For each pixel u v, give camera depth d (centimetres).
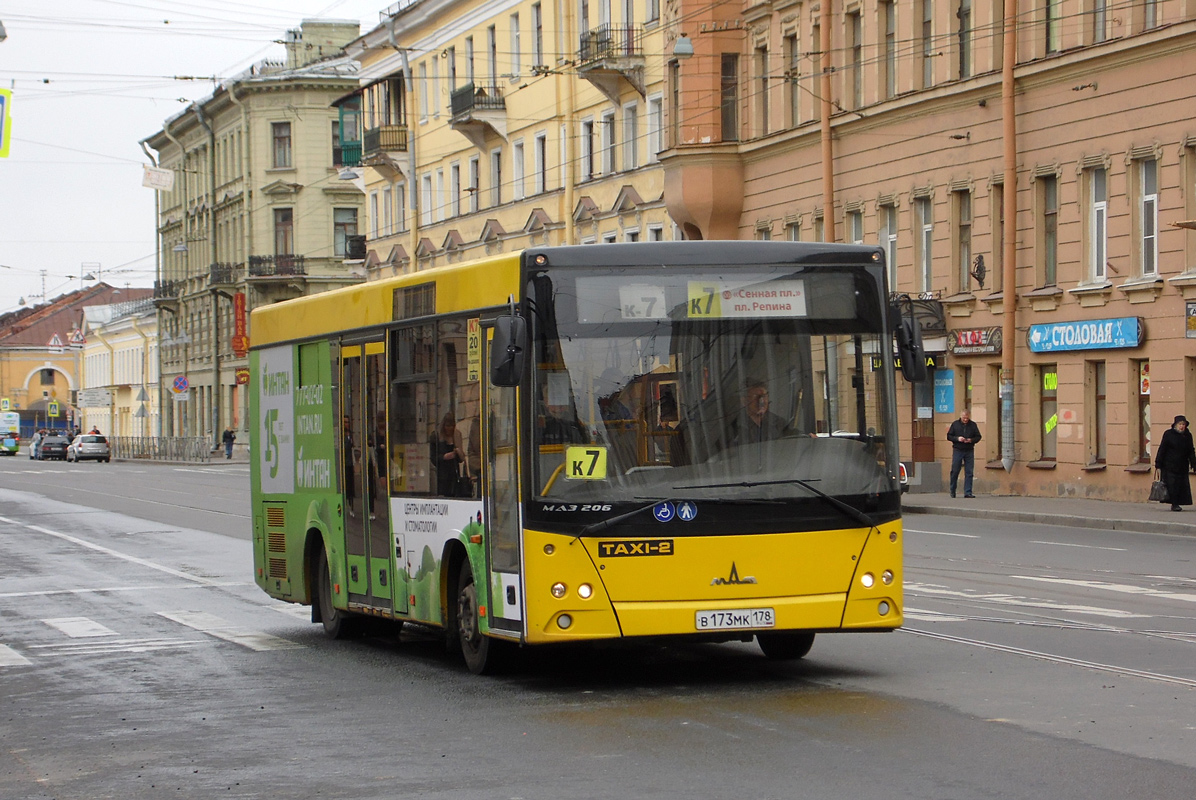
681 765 920
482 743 1016
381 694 1247
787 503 1180
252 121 9269
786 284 1205
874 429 1211
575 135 5803
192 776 953
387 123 7488
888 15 4394
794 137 4697
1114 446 3603
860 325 1215
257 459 1806
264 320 1780
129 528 3666
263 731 1098
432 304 1348
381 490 1456
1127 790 827
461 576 1315
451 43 6844
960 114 4084
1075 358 3719
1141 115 3519
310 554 1656
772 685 1206
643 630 1156
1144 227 3553
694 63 4947
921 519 3400
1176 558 2330
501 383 1148
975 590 1883
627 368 1179
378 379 1462
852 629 1191
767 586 1173
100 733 1117
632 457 1171
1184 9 3391
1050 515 3212
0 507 4731
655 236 5288
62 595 2211
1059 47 3753
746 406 1187
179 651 1573
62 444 11012
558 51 5859
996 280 3981
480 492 1254
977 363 4059
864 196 4462
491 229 6419
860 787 847
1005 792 827
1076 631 1483
